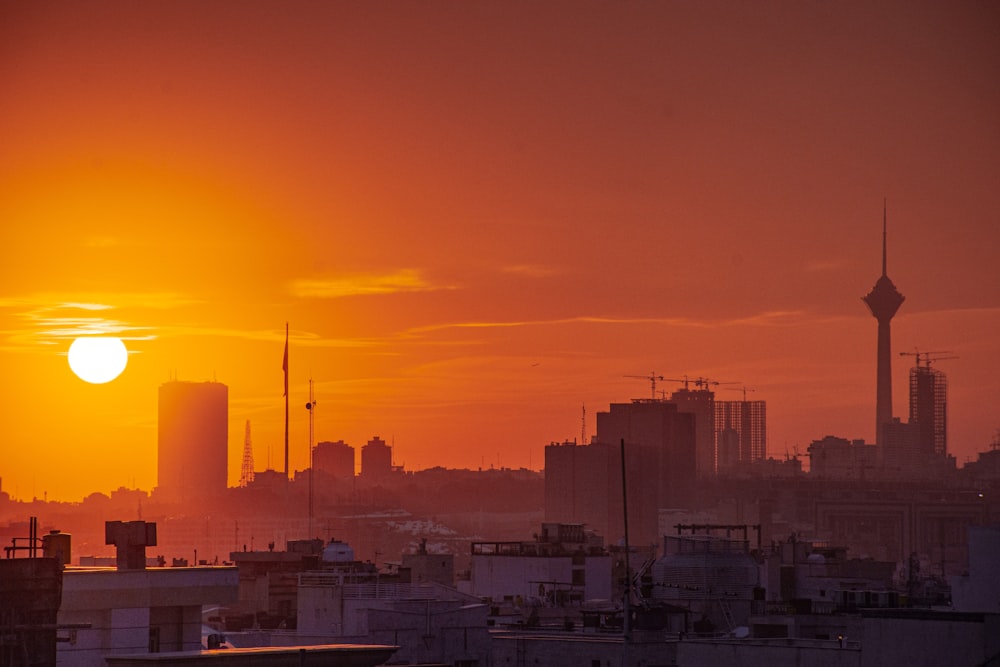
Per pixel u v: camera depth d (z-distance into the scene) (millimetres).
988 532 156750
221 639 142625
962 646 137250
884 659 141000
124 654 118875
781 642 164000
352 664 107438
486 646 171250
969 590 156875
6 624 91938
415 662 167125
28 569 93250
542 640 169875
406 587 191625
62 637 116625
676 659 165500
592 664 167375
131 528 124812
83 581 118438
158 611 121875
